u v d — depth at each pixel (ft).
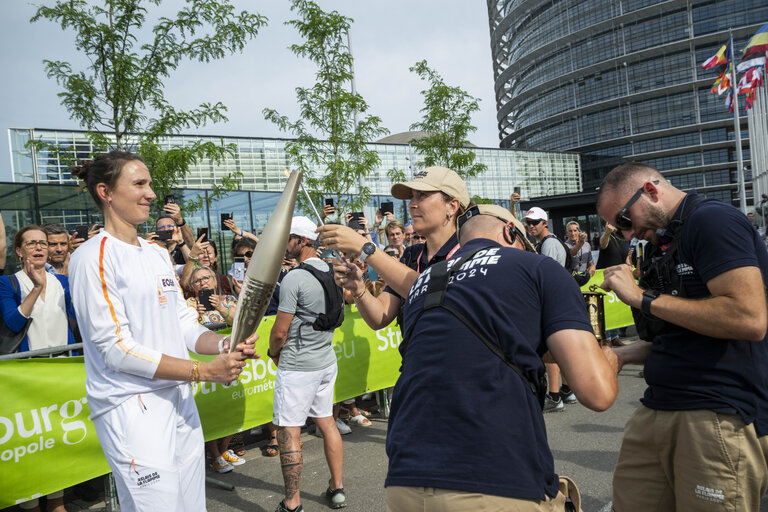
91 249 6.88
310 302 11.76
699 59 219.00
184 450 7.41
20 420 10.69
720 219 6.05
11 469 10.52
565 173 172.35
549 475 4.54
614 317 27.55
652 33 225.97
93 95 22.59
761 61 74.54
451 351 4.60
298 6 34.76
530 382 4.62
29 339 12.62
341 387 17.88
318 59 35.68
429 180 7.95
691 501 6.40
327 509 12.12
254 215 40.96
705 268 6.07
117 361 6.68
